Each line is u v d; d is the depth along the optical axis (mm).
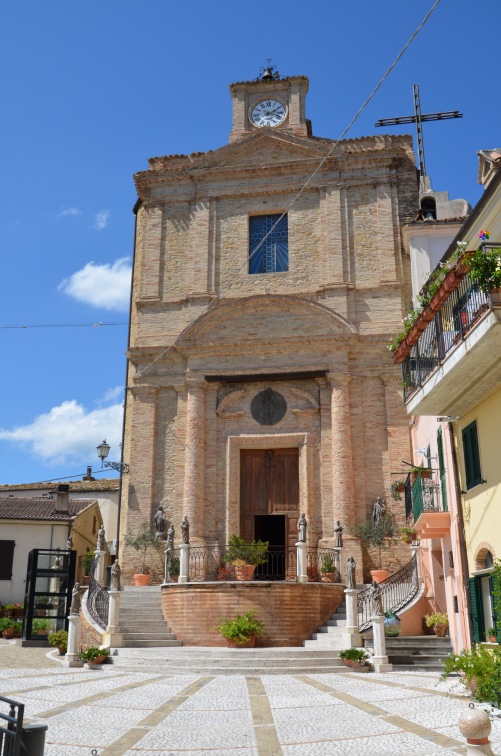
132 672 16969
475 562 14828
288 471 27250
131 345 30453
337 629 19672
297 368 27219
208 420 27609
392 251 28234
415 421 24719
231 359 27875
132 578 26156
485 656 12266
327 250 28609
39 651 22500
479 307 12102
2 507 35156
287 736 9844
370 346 27281
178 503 27000
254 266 29422
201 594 20438
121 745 9406
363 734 9844
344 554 24969
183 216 30375
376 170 29328
